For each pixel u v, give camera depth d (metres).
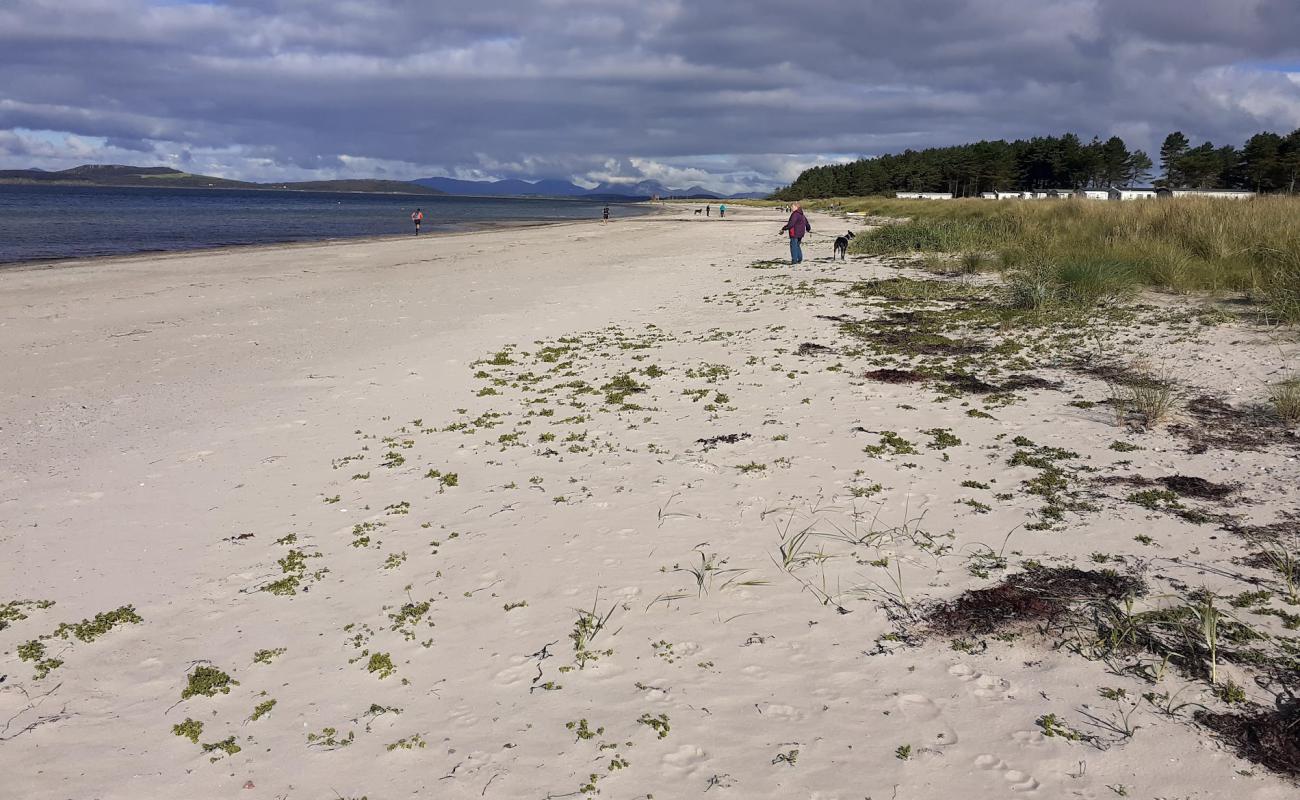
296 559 5.26
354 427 8.04
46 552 5.46
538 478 6.52
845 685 3.75
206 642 4.38
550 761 3.32
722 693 3.73
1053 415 7.45
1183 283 12.67
